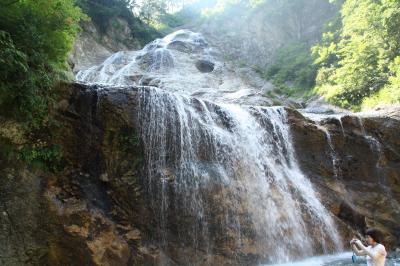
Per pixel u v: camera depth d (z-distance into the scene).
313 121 14.10
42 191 8.49
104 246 8.40
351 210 12.39
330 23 37.09
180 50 28.83
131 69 25.00
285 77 35.41
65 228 8.24
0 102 8.38
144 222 9.23
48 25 9.75
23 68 8.23
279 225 10.86
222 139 11.56
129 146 9.83
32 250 7.77
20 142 8.66
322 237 11.32
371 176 13.91
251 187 11.14
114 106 9.95
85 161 9.37
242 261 9.78
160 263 8.84
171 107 10.94
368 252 6.71
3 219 7.80
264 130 12.91
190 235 9.54
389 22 21.38
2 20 8.75
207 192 10.21
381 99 20.06
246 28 47.09
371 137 14.45
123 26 35.78
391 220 12.78
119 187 9.34
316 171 13.18
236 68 28.00
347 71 23.55
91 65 27.88
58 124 9.23
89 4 31.80
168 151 10.41
